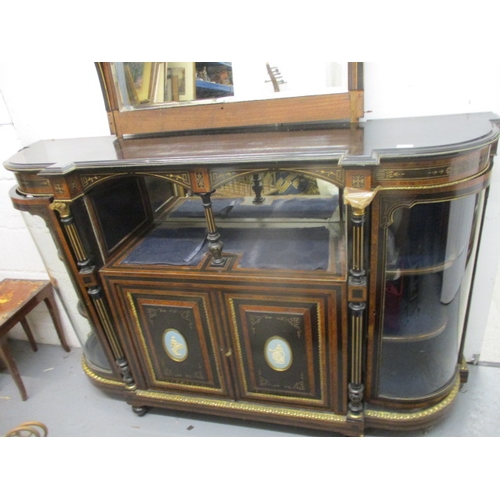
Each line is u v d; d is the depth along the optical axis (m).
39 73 1.40
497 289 1.49
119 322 1.39
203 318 1.27
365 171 0.92
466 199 1.06
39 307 2.01
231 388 1.40
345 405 1.30
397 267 1.12
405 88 1.19
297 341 1.22
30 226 1.53
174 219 1.55
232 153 1.04
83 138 1.47
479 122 1.09
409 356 1.28
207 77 1.27
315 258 1.19
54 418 1.68
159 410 1.65
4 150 1.57
